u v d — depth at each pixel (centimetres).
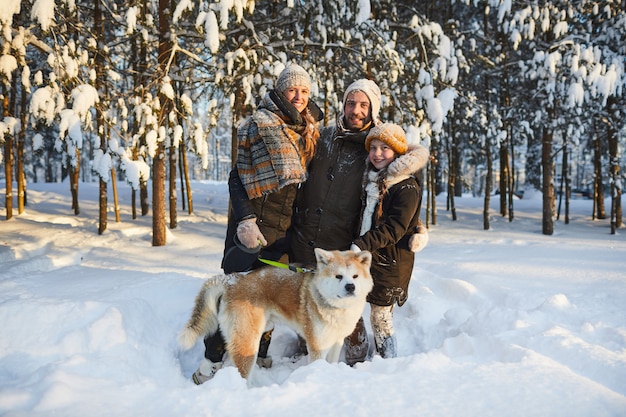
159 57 617
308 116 299
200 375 287
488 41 945
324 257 269
